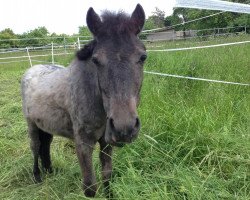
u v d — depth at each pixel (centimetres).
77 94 318
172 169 346
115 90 245
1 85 1054
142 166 369
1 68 1592
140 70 262
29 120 411
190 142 382
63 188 375
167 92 533
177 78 588
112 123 246
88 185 323
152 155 376
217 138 372
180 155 378
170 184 320
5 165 455
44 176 431
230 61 627
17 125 601
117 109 241
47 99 370
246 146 358
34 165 421
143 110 455
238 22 1592
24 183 419
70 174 393
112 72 246
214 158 355
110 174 344
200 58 688
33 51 1839
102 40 263
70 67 347
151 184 324
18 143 522
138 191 319
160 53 792
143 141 402
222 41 1004
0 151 493
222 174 338
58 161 445
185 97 520
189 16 1892
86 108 311
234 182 321
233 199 293
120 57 249
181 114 429
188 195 296
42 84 395
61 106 351
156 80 595
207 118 405
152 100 480
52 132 381
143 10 278
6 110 707
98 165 397
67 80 345
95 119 312
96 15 275
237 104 454
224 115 425
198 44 1018
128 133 239
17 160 461
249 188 311
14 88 983
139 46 261
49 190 381
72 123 345
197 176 330
